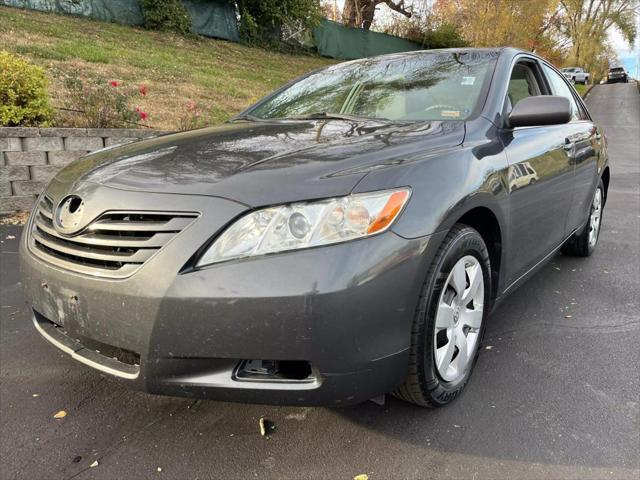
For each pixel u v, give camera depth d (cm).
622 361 282
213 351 181
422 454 211
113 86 676
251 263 179
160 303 181
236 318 177
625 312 347
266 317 176
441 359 224
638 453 209
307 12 2003
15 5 1357
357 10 2466
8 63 571
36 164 553
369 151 215
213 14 1777
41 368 278
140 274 186
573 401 245
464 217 235
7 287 384
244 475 201
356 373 186
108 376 204
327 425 229
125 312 188
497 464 204
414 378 210
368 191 190
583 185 392
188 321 180
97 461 209
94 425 231
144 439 222
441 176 213
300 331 176
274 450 214
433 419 232
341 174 194
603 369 274
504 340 307
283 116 330
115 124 635
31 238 238
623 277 416
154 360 186
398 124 268
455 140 245
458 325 236
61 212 220
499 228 254
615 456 208
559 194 334
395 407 240
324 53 2128
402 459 208
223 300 177
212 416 237
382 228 188
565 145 346
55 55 1008
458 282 225
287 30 2023
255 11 1894
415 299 197
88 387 261
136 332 187
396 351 194
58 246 214
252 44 1897
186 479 199
